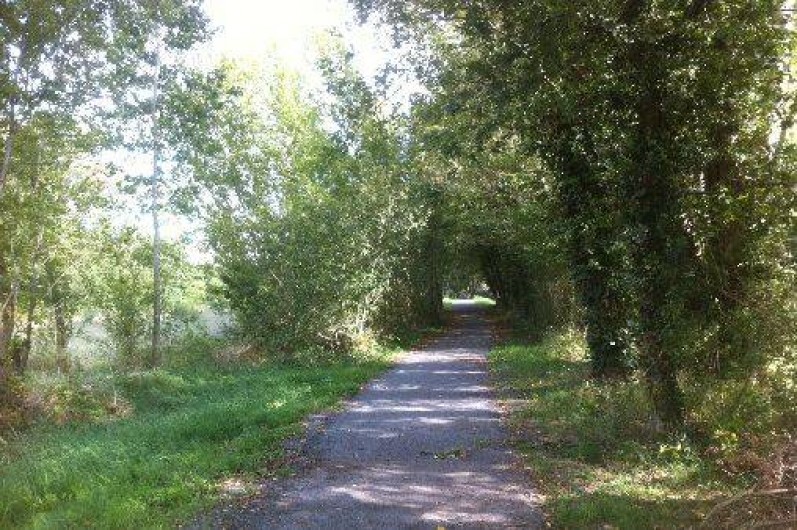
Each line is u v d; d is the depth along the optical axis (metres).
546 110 10.62
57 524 6.73
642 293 9.72
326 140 22.50
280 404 13.01
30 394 14.66
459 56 13.10
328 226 21.53
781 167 9.16
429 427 11.07
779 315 8.88
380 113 14.58
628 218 9.78
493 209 21.56
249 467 8.78
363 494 7.60
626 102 9.63
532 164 17.52
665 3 8.82
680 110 9.28
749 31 8.61
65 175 19.30
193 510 7.09
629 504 6.88
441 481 8.08
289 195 22.48
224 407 12.62
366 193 23.27
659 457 8.48
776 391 8.54
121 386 16.11
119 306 21.61
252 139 22.78
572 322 21.89
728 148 9.36
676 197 9.36
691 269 9.34
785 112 9.30
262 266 21.39
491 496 7.47
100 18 14.32
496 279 42.97
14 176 16.36
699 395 9.09
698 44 8.90
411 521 6.71
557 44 8.87
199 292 24.09
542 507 7.08
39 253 19.25
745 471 7.68
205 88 19.08
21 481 8.44
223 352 22.30
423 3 10.98
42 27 13.41
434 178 22.61
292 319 21.03
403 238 25.09
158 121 19.48
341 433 10.70
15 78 13.68
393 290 27.33
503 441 9.98
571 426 10.41
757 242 9.23
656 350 9.44
